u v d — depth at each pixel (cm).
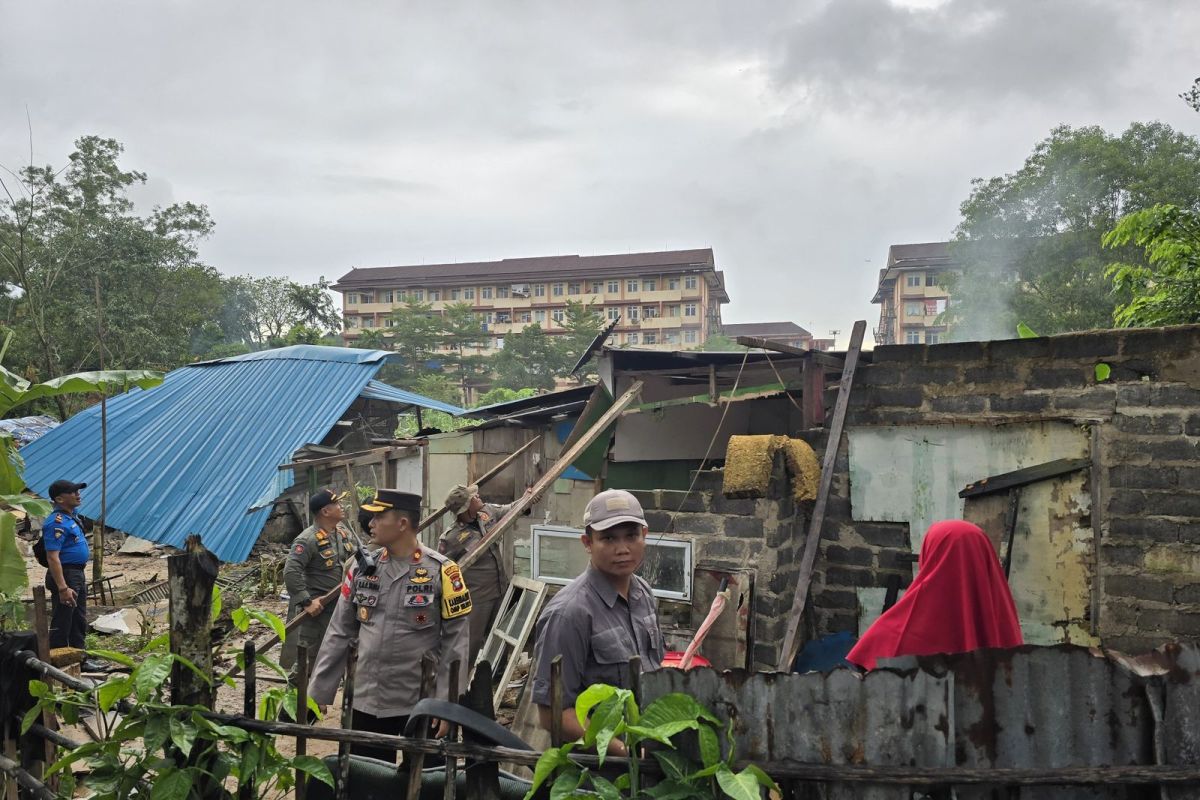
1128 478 541
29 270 3234
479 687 219
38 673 303
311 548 663
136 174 3581
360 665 375
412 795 215
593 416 731
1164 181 2841
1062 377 562
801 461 602
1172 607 527
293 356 1858
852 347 613
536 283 7794
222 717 239
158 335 3569
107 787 232
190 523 1391
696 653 553
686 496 630
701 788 192
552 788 189
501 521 622
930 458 600
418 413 1941
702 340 7419
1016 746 191
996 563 305
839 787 192
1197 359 526
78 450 1691
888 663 262
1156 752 186
